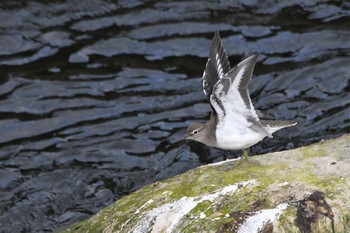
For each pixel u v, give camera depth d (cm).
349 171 1109
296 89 1638
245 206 1061
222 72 1157
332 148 1186
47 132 1562
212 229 1030
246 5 1836
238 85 1084
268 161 1185
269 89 1644
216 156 1520
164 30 1791
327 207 1040
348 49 1712
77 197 1423
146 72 1702
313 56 1703
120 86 1670
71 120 1591
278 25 1788
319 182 1087
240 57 1708
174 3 1838
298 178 1105
